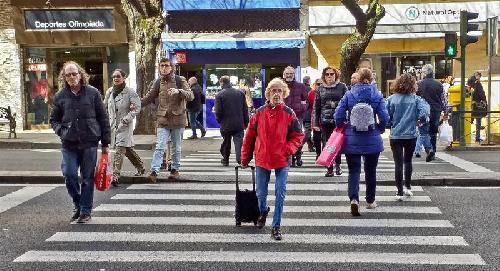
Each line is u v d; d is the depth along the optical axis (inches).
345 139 309.0
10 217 310.3
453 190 382.6
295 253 241.8
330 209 326.0
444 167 481.4
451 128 603.8
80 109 287.1
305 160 534.0
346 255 239.0
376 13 729.6
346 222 295.6
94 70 893.8
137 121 770.8
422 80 522.0
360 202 344.8
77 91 288.7
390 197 358.3
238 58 878.4
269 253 241.8
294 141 266.1
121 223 294.5
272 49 874.1
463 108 619.8
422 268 222.5
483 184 400.2
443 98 520.1
